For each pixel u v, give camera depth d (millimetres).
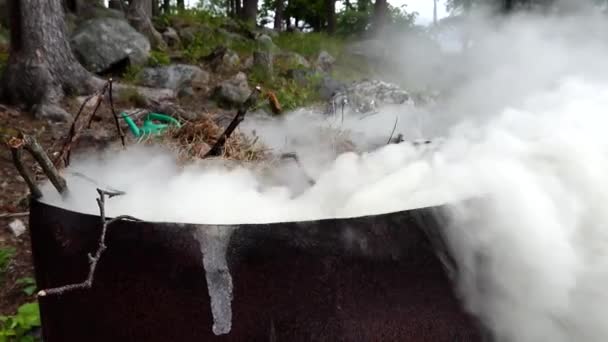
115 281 1336
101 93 1700
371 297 1291
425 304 1331
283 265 1254
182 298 1294
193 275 1274
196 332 1305
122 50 7484
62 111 5426
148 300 1316
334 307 1278
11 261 3215
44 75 5723
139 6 9953
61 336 1526
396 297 1306
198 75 7395
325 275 1262
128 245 1301
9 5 5832
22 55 5789
